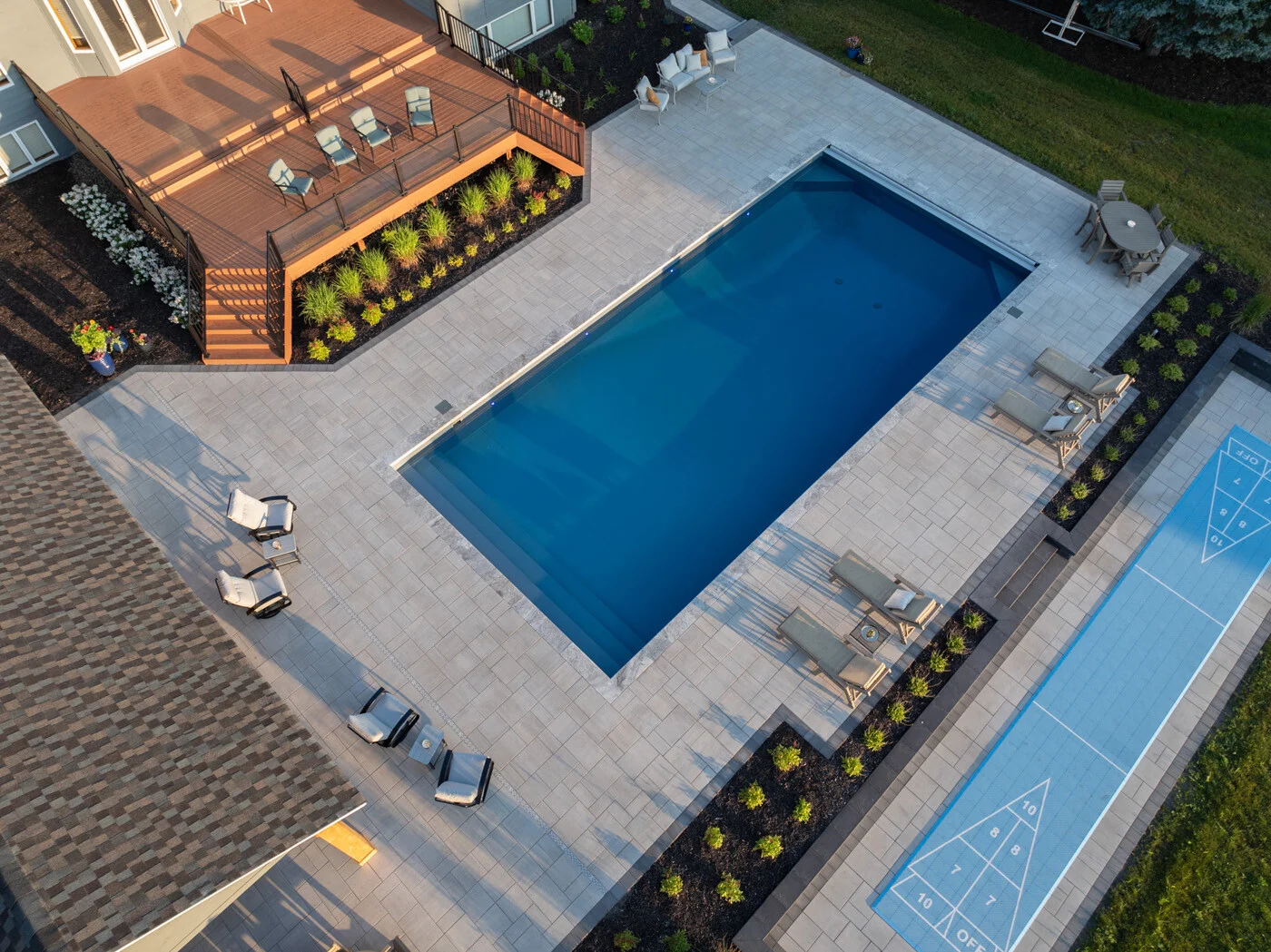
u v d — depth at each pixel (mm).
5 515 12828
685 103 23875
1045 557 16688
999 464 17609
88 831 10047
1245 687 15445
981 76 24766
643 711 14750
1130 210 20422
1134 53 25109
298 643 15281
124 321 18969
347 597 15773
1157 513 17281
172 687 11633
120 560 12805
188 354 18641
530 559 16719
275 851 10445
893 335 20016
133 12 20484
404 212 19719
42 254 19828
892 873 13633
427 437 17688
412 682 14922
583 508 17406
